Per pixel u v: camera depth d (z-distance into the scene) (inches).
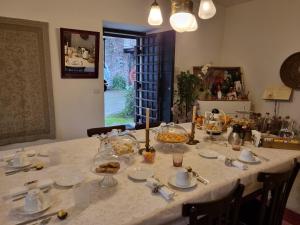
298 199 95.1
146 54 178.5
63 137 130.6
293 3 141.8
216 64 188.9
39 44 114.3
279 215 63.7
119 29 168.9
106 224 38.9
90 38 129.8
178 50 166.4
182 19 68.6
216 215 44.1
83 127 136.9
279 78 152.8
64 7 119.9
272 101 157.1
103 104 142.6
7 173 57.0
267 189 54.4
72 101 130.6
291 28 144.2
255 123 102.5
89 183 52.5
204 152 72.9
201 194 49.2
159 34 163.2
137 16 145.7
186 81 159.2
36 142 120.3
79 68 129.3
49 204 43.6
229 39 182.7
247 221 64.1
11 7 106.1
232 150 76.6
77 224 38.8
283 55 149.7
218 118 98.9
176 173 54.6
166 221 44.2
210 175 57.6
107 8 133.5
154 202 45.6
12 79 109.5
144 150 69.1
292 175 60.5
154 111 177.0
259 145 80.8
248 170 61.1
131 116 260.7
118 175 56.4
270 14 154.3
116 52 278.1
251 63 168.9
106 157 59.7
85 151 72.9
